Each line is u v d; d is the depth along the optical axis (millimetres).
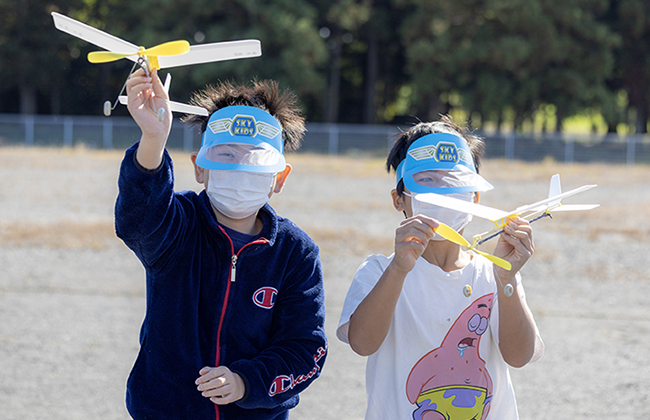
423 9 31500
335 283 7434
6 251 8828
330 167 22172
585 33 30344
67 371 4820
